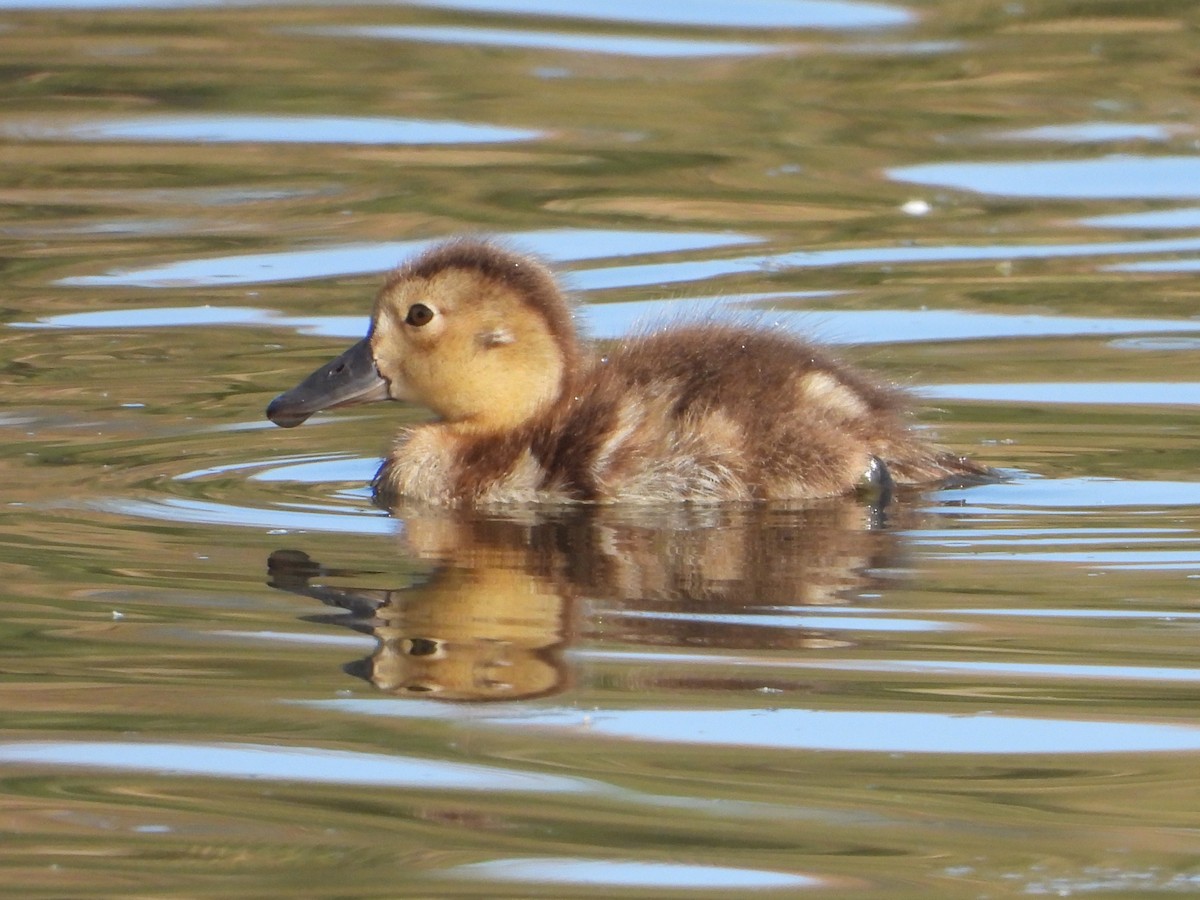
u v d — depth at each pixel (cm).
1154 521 1332
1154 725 988
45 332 1830
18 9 3094
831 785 923
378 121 2542
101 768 943
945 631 1120
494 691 1036
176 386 1681
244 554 1279
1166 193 2256
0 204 2255
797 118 2534
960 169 2347
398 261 2045
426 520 1381
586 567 1252
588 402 1476
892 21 2986
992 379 1672
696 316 1595
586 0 3114
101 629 1129
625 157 2394
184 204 2255
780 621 1141
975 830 873
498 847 861
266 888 825
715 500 1426
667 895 817
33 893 820
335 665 1073
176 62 2795
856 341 1777
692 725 991
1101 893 819
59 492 1409
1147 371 1686
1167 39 2859
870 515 1372
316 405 1521
